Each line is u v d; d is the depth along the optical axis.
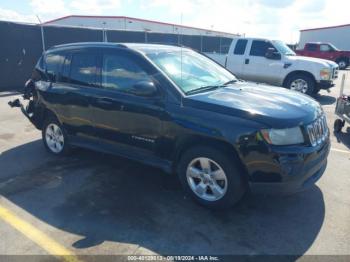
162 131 3.73
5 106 8.92
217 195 3.51
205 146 3.45
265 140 3.14
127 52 4.10
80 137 4.76
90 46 4.56
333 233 3.20
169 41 17.38
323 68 10.12
